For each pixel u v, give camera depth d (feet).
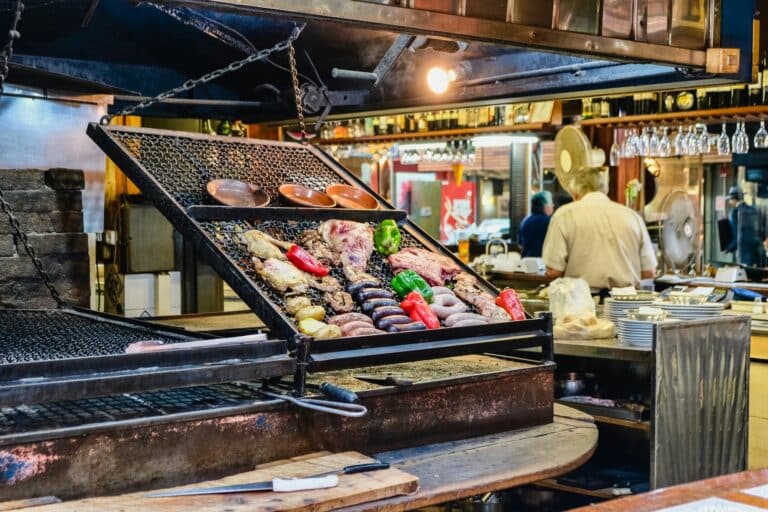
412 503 7.71
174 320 15.43
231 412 7.88
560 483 14.76
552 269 21.48
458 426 9.60
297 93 11.21
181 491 7.33
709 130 28.27
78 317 10.91
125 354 7.36
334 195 11.35
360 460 8.27
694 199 31.30
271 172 11.44
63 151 14.40
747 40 12.95
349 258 10.35
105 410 7.85
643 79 13.38
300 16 8.89
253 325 14.60
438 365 10.88
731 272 24.67
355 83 16.11
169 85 16.84
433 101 15.58
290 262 9.86
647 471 14.96
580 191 21.67
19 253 13.44
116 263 20.30
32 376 6.93
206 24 14.12
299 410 8.40
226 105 16.71
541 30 10.78
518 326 10.16
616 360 15.61
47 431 6.93
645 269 21.33
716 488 6.72
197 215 9.45
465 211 42.14
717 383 13.52
